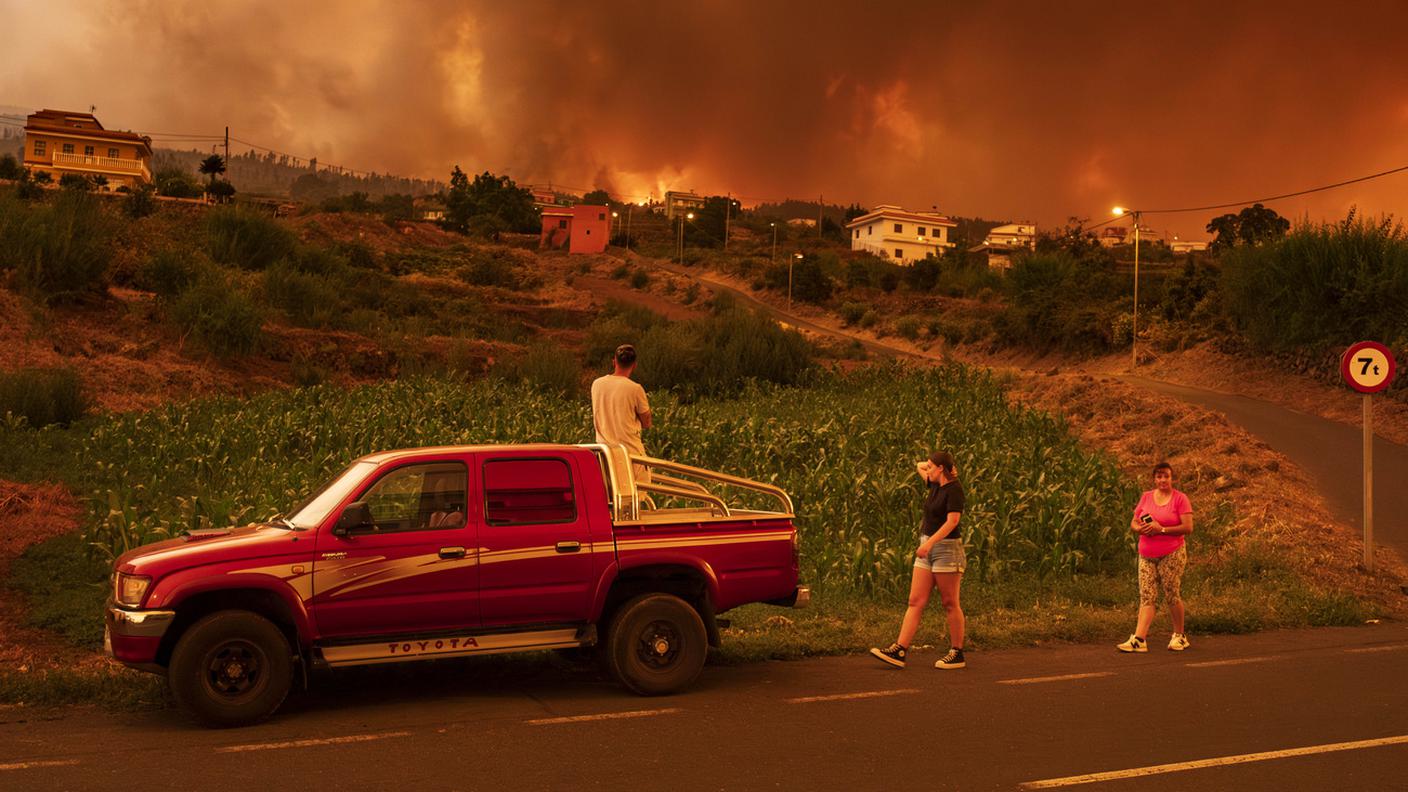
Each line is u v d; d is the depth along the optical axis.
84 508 13.51
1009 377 32.78
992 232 144.62
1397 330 27.86
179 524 11.08
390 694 7.22
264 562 6.43
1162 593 9.23
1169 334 42.78
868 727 6.36
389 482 6.93
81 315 29.94
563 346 48.59
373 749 5.79
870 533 13.70
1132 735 6.20
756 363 36.03
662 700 7.07
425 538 6.79
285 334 33.94
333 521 6.66
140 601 6.23
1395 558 13.55
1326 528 14.53
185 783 5.13
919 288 84.38
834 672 8.09
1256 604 10.97
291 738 6.01
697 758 5.65
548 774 5.32
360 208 169.88
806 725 6.40
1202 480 17.70
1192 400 29.16
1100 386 26.94
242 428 19.22
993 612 10.62
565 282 85.44
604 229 120.62
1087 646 9.37
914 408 25.12
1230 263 36.12
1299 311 31.05
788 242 145.62
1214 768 5.54
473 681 7.64
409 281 64.50
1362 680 7.86
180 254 34.97
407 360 34.62
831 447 18.94
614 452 7.46
